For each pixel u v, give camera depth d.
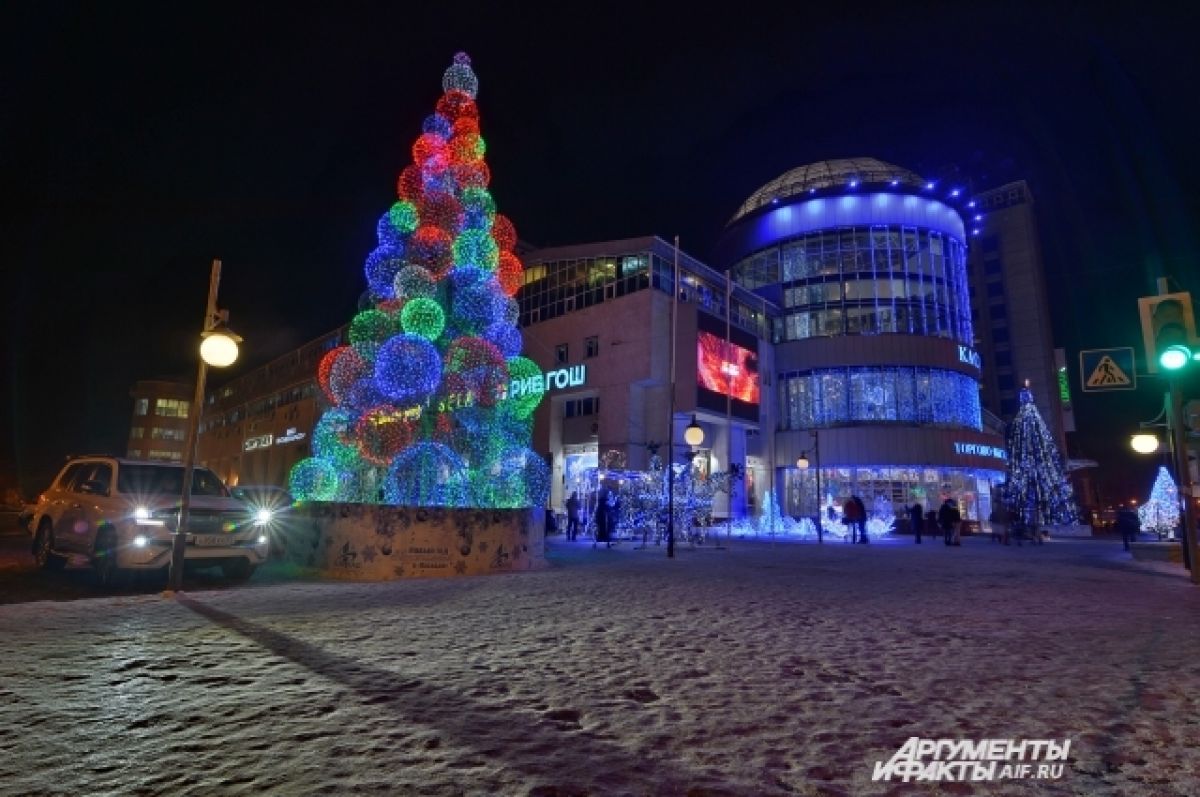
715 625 7.04
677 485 23.80
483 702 4.15
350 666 5.02
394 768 3.08
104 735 3.49
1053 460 40.28
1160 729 3.80
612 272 39.00
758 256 52.19
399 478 13.60
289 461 55.91
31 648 5.48
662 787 2.92
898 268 47.28
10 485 53.88
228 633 6.22
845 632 6.72
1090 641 6.34
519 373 17.47
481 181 14.95
